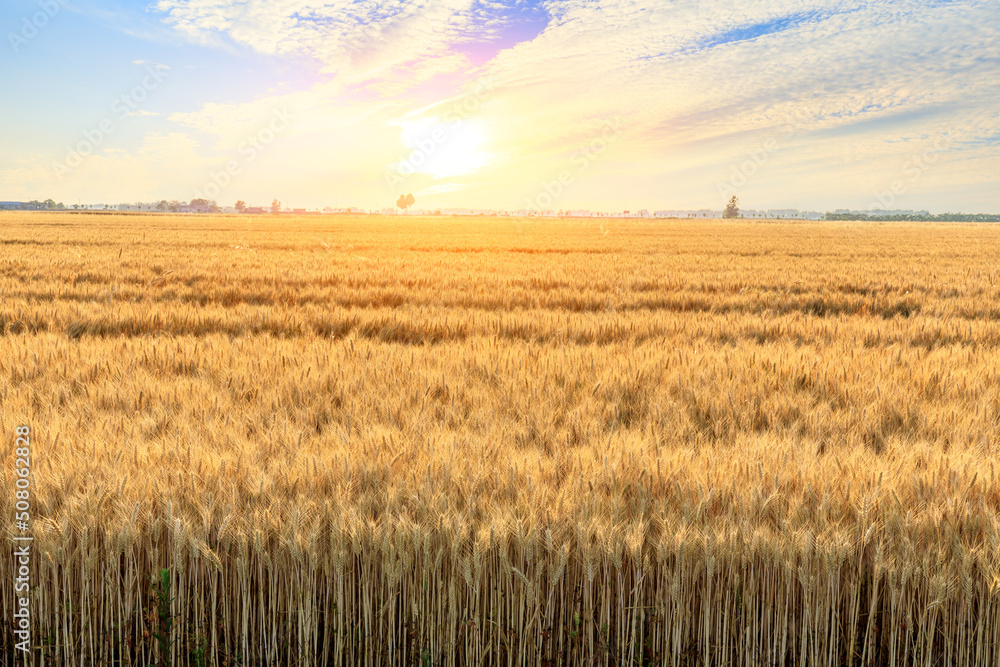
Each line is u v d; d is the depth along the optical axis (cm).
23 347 609
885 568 260
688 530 263
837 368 560
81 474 291
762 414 443
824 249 3312
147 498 275
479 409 421
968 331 862
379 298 1205
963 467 312
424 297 1214
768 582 271
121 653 273
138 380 474
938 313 1126
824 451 377
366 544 267
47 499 275
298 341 736
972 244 3950
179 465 301
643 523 270
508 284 1486
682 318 937
